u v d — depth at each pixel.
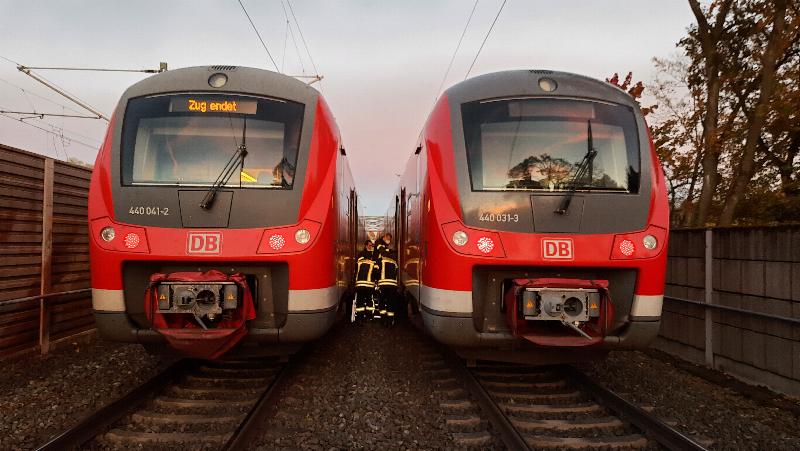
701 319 6.33
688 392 5.20
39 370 5.68
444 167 4.84
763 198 11.87
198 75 5.05
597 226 4.52
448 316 4.52
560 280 4.38
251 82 5.06
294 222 4.62
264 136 4.86
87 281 7.55
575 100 4.92
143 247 4.41
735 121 12.52
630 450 3.78
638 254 4.47
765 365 5.27
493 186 4.66
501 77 5.13
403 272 8.84
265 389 4.76
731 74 12.11
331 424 4.20
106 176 4.61
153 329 4.38
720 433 4.09
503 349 4.88
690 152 13.85
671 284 7.04
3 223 5.85
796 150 12.23
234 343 4.37
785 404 4.76
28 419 4.17
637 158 4.77
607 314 4.32
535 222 4.51
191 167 4.71
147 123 4.80
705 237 6.28
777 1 10.87
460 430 4.13
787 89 10.73
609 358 6.59
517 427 4.07
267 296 4.64
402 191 9.15
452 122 4.95
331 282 4.90
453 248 4.54
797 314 4.93
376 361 6.43
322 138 5.08
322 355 6.57
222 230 4.50
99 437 3.73
